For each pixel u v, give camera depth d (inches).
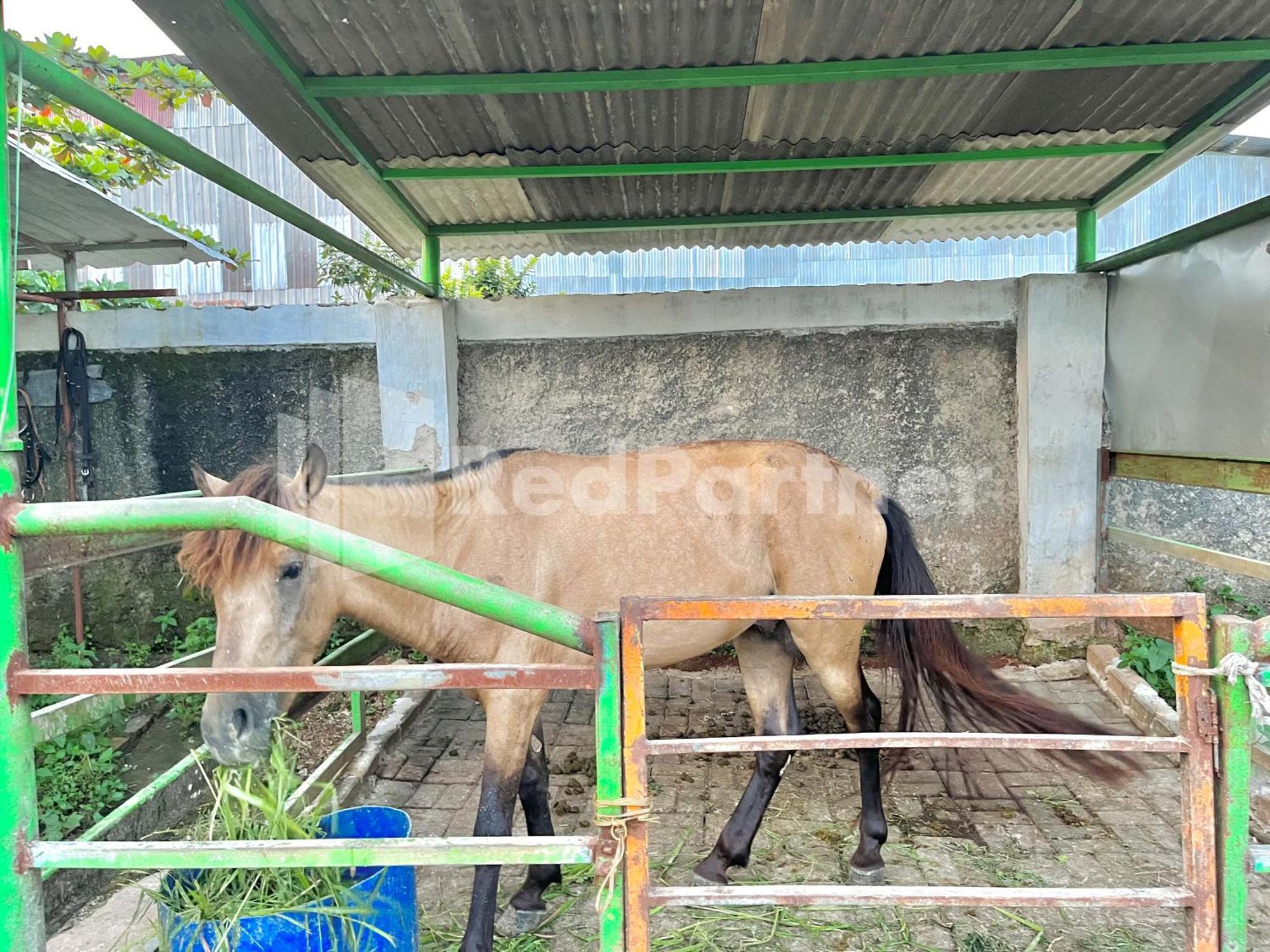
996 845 103.3
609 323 155.8
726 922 88.9
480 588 52.6
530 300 154.4
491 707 79.8
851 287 158.1
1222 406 132.0
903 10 88.3
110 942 82.1
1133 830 107.0
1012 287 159.5
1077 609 53.3
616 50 95.9
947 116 117.7
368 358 144.9
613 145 126.2
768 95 109.3
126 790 112.5
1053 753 87.0
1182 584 142.3
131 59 137.4
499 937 86.0
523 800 94.3
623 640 53.7
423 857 53.6
